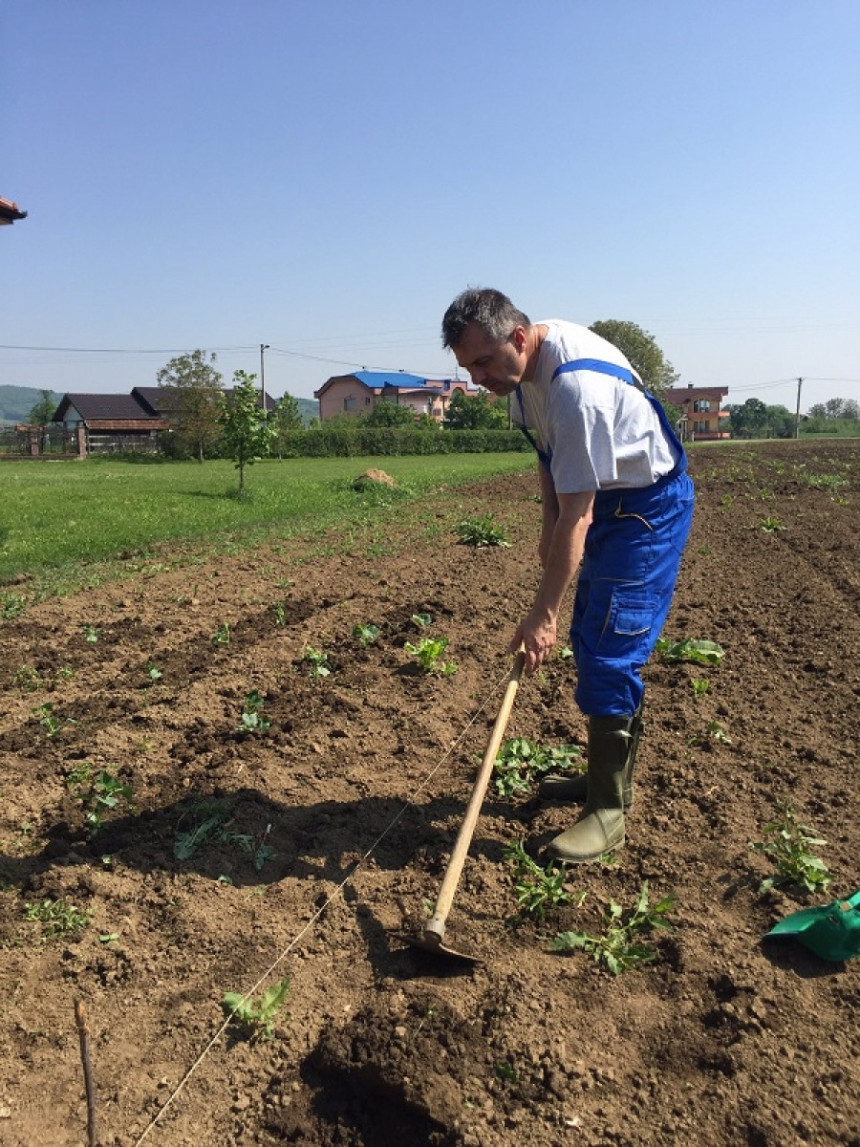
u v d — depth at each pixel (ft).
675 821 12.26
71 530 44.91
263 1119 7.94
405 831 12.21
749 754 14.24
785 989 8.89
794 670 18.33
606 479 10.18
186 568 33.83
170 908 10.59
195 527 46.88
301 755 14.70
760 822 12.07
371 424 233.96
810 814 12.28
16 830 12.45
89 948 9.98
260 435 65.67
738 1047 8.16
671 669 18.48
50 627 23.99
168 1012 9.05
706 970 9.24
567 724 15.69
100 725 16.30
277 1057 8.50
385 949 9.82
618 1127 7.54
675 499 11.07
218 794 13.19
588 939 9.73
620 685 11.12
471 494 65.36
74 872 11.27
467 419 240.53
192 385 149.18
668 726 15.46
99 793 13.14
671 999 8.94
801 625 21.58
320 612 25.02
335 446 175.01
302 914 10.47
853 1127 7.39
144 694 18.01
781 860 10.73
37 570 33.96
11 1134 7.67
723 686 17.38
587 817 11.57
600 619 11.09
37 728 16.22
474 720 16.14
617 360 10.64
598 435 10.02
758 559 31.27
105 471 109.19
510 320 10.09
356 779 13.84
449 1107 7.76
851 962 9.30
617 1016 8.73
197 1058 8.48
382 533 42.88
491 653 20.34
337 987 9.30
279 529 46.39
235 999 8.93
